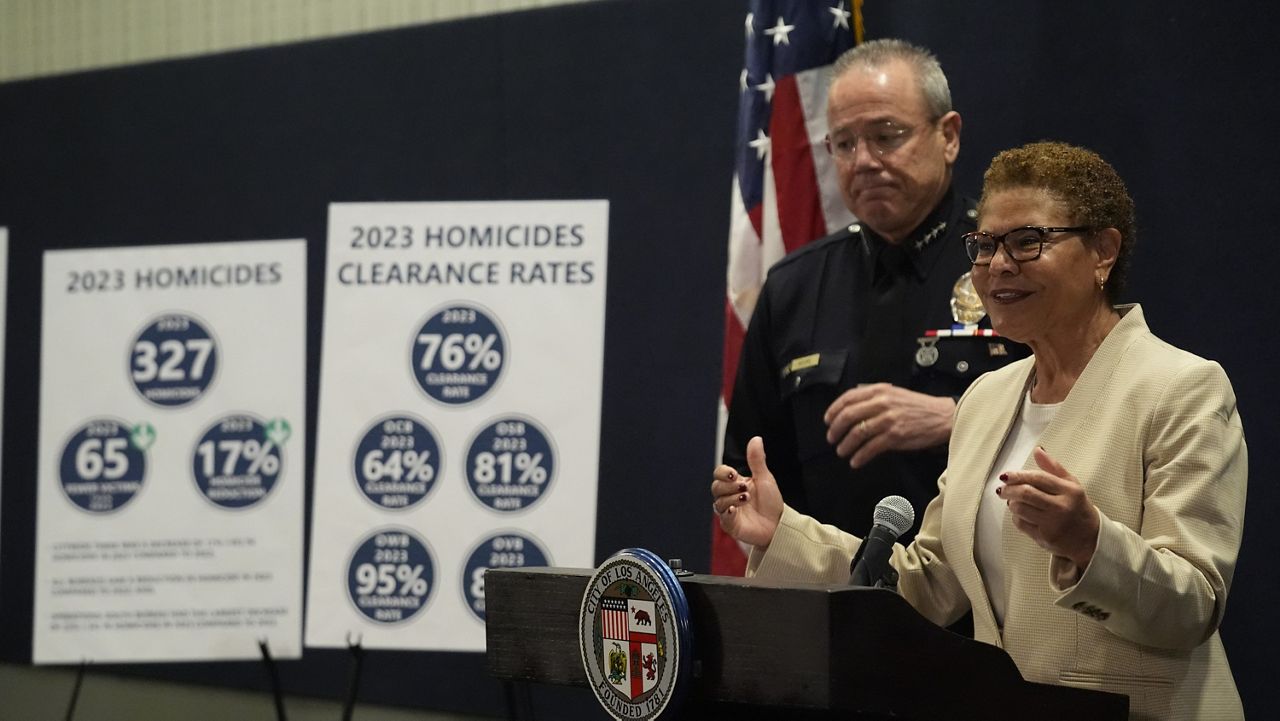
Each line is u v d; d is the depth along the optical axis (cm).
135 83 816
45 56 878
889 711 245
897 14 616
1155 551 265
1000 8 593
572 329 662
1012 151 307
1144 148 563
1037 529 259
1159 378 290
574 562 654
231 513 721
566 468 659
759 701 248
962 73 601
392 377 681
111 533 733
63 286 754
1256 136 541
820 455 501
